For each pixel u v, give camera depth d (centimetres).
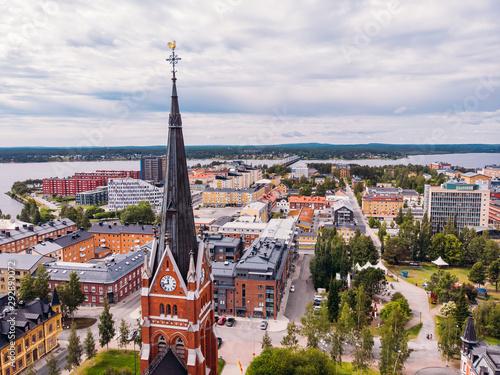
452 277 13712
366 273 13062
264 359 7700
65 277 13250
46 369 9256
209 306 4959
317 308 12488
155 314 4584
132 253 15500
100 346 10362
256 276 12156
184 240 4466
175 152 4316
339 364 9412
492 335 10825
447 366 9519
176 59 4144
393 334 8894
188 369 4444
